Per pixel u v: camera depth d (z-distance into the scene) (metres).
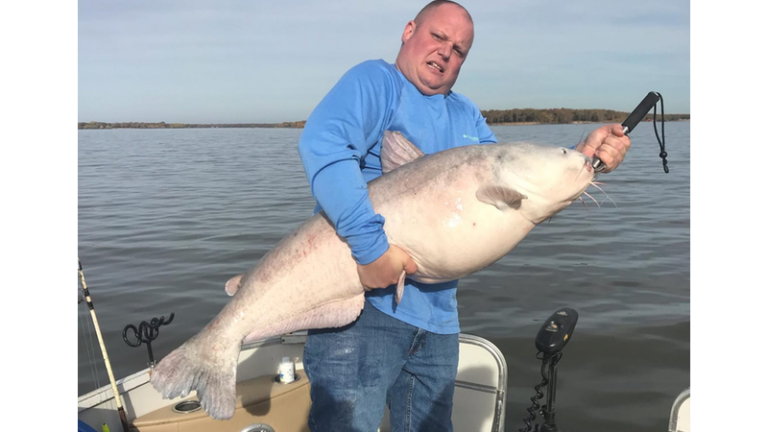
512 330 6.64
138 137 77.56
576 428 4.70
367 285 2.12
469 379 3.41
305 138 2.09
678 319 6.85
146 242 11.39
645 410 4.97
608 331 6.57
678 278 8.45
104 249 10.88
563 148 2.15
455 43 2.28
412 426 2.58
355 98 2.14
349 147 2.10
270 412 3.34
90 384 5.55
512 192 2.01
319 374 2.32
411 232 2.12
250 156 35.88
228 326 2.21
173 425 3.14
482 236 2.10
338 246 2.16
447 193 2.11
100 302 7.89
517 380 5.55
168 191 19.12
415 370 2.52
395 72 2.34
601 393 5.27
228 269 9.29
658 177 20.84
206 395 2.15
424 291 2.39
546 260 9.59
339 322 2.24
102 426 3.10
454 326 2.51
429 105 2.39
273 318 2.23
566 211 14.30
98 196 18.31
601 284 8.24
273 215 13.89
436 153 2.24
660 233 11.55
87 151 44.12
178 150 44.31
